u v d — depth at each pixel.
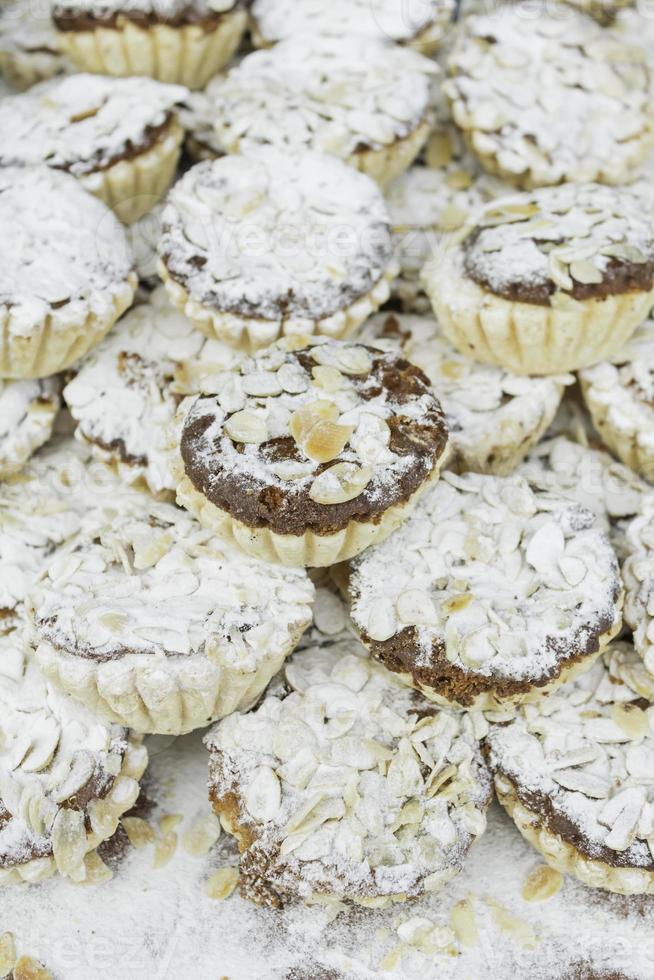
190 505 0.52
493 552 0.53
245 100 0.60
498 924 0.52
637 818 0.50
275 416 0.51
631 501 0.57
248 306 0.55
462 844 0.51
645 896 0.52
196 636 0.51
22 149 0.58
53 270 0.55
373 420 0.52
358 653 0.54
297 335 0.54
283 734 0.52
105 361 0.57
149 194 0.60
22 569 0.54
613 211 0.57
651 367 0.57
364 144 0.59
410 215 0.62
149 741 0.55
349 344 0.54
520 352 0.56
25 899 0.52
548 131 0.60
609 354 0.57
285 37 0.63
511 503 0.54
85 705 0.52
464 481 0.55
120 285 0.56
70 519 0.55
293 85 0.61
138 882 0.52
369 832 0.50
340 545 0.51
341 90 0.60
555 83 0.62
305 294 0.55
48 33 0.64
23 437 0.56
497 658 0.51
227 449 0.51
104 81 0.60
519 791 0.52
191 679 0.50
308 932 0.51
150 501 0.55
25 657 0.53
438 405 0.53
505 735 0.52
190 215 0.57
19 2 0.66
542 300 0.55
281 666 0.53
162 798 0.54
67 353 0.56
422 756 0.52
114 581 0.52
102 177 0.58
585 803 0.51
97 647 0.50
